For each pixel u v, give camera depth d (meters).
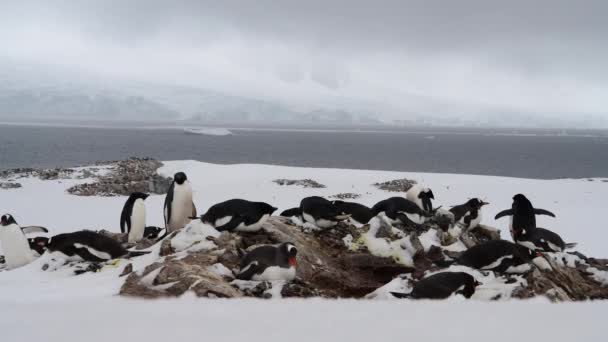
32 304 5.37
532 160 94.69
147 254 8.14
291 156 93.12
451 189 30.19
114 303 5.43
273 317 4.94
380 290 6.99
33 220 20.27
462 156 102.50
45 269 7.82
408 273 8.05
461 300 5.99
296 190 29.28
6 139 121.69
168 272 6.41
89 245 8.01
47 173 31.44
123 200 25.88
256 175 33.75
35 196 26.11
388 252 8.62
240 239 8.17
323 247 8.84
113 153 88.00
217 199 26.31
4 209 22.58
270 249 6.95
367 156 97.31
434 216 10.14
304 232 9.09
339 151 112.94
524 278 7.05
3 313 4.97
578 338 4.38
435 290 6.16
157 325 4.56
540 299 6.18
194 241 7.89
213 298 5.83
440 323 4.85
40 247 9.73
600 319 5.01
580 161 94.38
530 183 32.94
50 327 4.45
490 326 4.75
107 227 19.05
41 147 97.06
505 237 17.50
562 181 34.31
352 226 9.41
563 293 7.07
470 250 7.47
